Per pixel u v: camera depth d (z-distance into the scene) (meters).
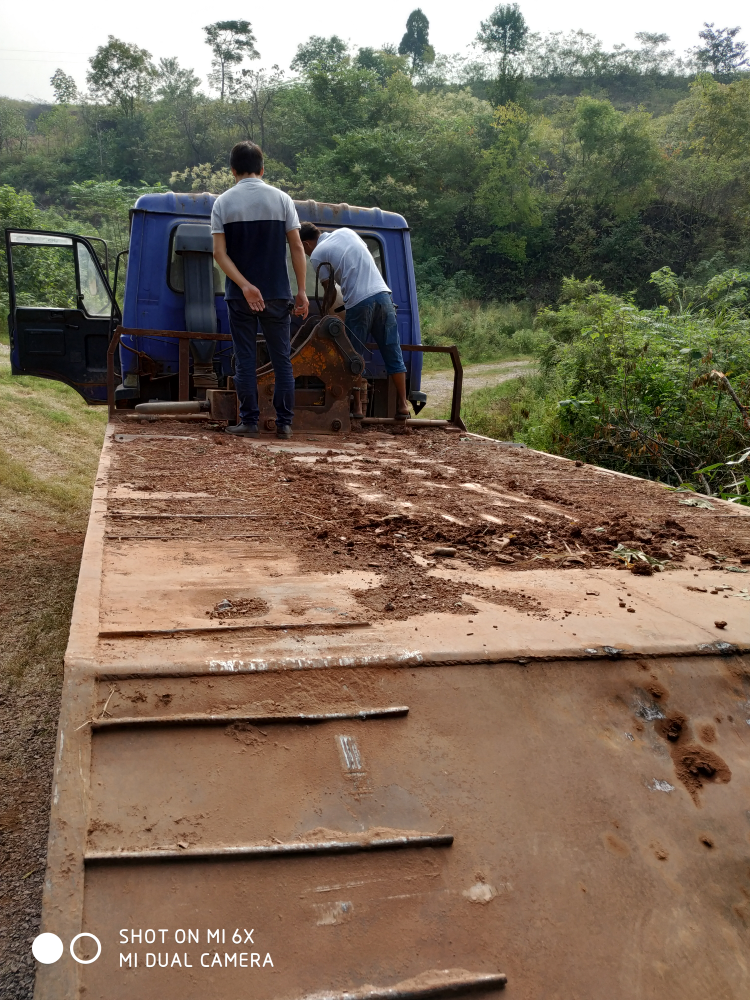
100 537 2.23
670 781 1.34
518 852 1.17
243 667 1.37
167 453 3.85
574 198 43.00
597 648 1.54
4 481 7.36
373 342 6.26
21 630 4.34
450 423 5.94
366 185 38.38
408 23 98.06
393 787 1.22
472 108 48.03
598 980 1.05
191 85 65.31
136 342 6.09
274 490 3.11
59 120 75.88
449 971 1.02
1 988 1.98
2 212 21.92
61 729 1.22
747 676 1.56
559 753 1.34
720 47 91.75
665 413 7.38
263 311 4.61
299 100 49.03
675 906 1.16
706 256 38.44
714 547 2.53
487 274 40.25
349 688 1.37
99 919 1.00
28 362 7.34
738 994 1.08
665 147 46.19
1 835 2.59
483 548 2.39
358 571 2.08
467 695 1.40
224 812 1.14
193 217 6.24
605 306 12.57
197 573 1.96
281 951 1.01
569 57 91.00
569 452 7.81
